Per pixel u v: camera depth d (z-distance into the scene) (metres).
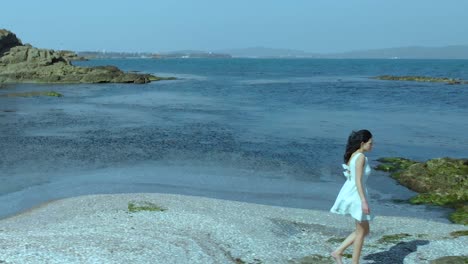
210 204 14.59
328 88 69.50
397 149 25.50
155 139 27.48
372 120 36.28
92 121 34.56
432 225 12.99
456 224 13.83
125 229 11.24
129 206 13.88
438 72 140.62
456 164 19.33
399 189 17.92
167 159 22.41
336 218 13.58
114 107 43.91
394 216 14.44
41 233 10.77
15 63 85.25
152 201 14.73
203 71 140.00
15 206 15.05
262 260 9.70
